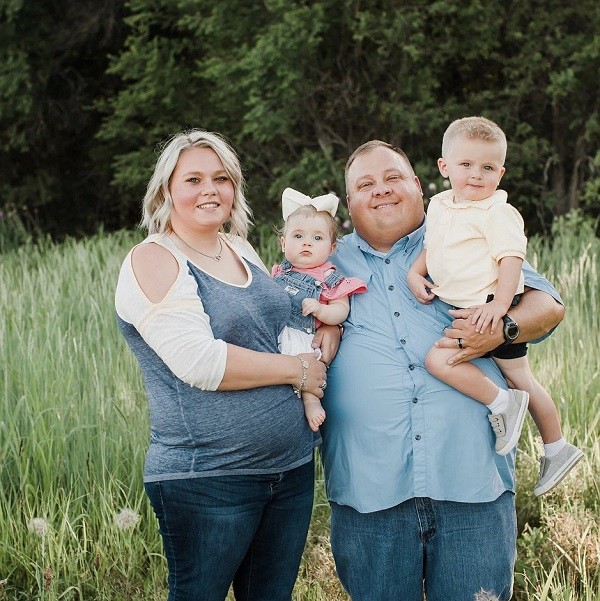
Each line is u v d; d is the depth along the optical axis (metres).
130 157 12.95
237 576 2.97
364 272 3.14
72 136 14.91
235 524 2.73
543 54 11.54
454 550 2.90
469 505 2.90
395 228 3.13
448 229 3.01
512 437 2.91
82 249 8.93
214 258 2.86
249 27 11.62
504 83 12.20
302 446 2.86
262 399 2.72
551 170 12.09
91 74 14.75
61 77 14.48
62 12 14.00
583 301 6.42
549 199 11.49
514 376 3.14
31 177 14.64
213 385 2.63
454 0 10.73
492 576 2.92
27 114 13.83
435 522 2.90
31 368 4.77
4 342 5.22
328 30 11.52
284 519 2.87
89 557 3.92
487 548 2.91
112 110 14.41
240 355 2.65
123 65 12.50
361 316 3.06
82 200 15.41
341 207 10.94
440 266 2.99
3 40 13.33
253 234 12.03
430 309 3.04
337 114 12.23
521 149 11.41
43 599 3.55
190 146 2.79
